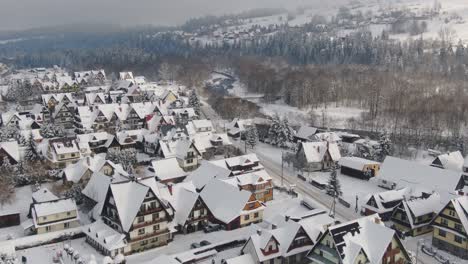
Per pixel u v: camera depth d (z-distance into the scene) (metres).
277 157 135.00
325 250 65.38
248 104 197.50
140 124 160.88
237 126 158.62
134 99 198.88
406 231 84.00
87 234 78.44
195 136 135.12
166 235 79.69
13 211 88.69
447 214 77.00
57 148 117.75
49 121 166.25
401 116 163.88
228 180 94.12
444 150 137.00
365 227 68.00
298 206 96.75
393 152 132.00
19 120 151.25
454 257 75.56
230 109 186.88
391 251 65.94
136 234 76.12
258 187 98.44
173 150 124.94
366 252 64.31
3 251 70.50
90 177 102.12
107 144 132.00
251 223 87.12
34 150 121.50
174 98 193.38
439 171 102.25
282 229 73.44
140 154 131.12
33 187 103.25
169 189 86.81
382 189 107.94
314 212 82.69
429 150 135.00
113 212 78.56
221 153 135.00
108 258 65.88
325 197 103.12
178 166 110.25
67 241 79.75
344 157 124.00
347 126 166.00
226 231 84.12
